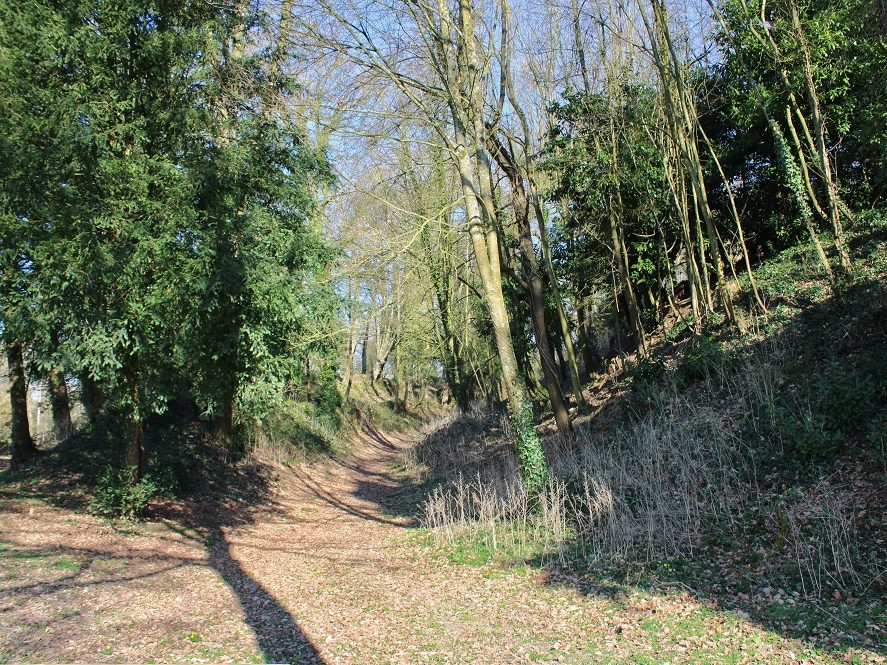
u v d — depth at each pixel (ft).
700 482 27.89
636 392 40.50
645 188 47.26
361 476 70.13
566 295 62.54
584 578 23.34
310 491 56.08
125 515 35.01
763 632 16.66
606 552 25.36
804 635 16.10
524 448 34.17
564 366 72.69
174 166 30.35
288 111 33.53
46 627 19.51
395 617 21.76
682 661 15.74
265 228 32.58
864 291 32.83
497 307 35.19
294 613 22.65
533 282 44.52
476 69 33.47
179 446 49.88
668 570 22.34
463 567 27.53
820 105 40.70
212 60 32.65
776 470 25.85
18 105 26.43
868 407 24.56
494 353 76.69
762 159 48.73
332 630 20.63
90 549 29.58
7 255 26.63
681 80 36.76
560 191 53.78
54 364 27.78
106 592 23.77
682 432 32.07
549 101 47.47
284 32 30.73
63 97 27.35
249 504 46.37
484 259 35.17
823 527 20.86
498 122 37.35
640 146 46.52
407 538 35.78
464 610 21.90
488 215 36.42
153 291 28.60
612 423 43.16
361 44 30.66
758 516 23.59
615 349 70.38
